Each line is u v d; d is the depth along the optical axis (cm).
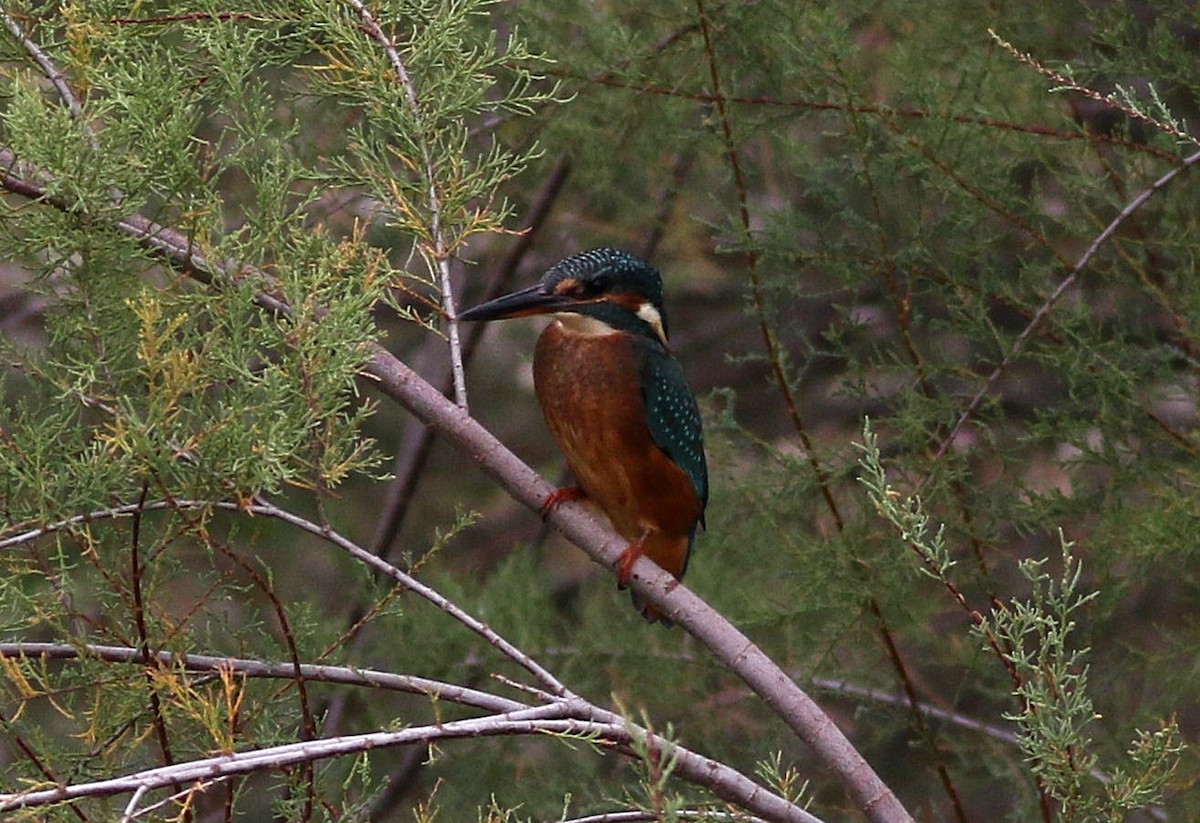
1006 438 1145
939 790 1317
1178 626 1212
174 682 602
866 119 1028
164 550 655
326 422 683
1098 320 1133
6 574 786
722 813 674
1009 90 1083
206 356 629
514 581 1303
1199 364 1018
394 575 688
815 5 1054
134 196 662
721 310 1606
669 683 1220
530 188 1327
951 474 989
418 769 1259
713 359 1576
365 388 1521
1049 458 1284
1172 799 1044
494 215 729
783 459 1038
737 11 1041
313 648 782
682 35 1097
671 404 899
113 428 598
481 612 1273
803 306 1516
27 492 684
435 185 734
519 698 1262
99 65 693
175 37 918
